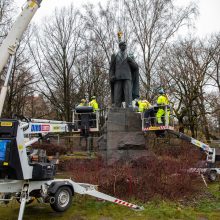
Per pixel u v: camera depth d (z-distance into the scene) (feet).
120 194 30.68
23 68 108.88
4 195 24.23
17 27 35.86
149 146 56.29
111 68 54.54
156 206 28.12
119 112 49.47
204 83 111.45
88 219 24.23
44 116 135.85
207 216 25.45
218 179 43.04
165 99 48.19
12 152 22.11
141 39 101.55
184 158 45.32
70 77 119.55
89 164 45.80
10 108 102.94
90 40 106.73
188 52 109.19
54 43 114.52
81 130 46.24
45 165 24.41
